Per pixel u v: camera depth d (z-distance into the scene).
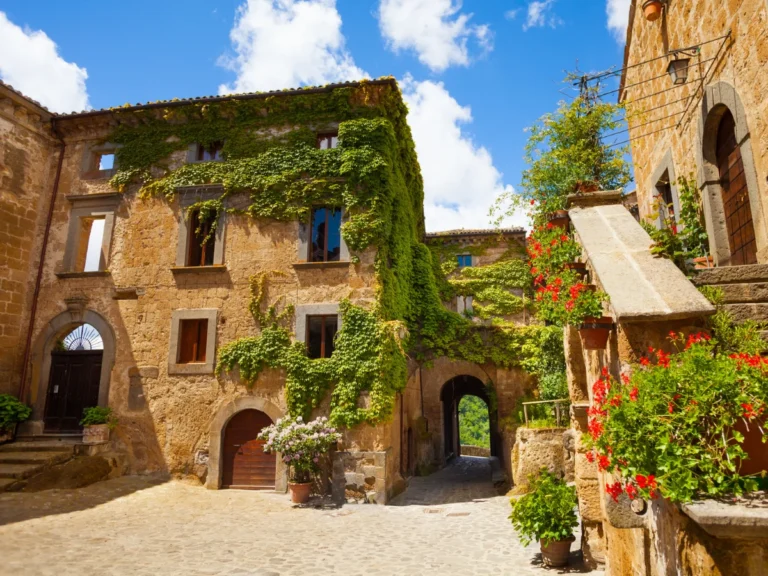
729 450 2.58
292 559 8.16
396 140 16.70
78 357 16.09
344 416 13.63
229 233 15.57
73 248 16.56
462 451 34.19
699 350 3.02
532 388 18.78
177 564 7.77
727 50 7.50
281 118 16.09
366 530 10.25
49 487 12.61
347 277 14.72
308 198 15.34
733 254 7.89
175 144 16.48
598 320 4.36
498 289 24.91
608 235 5.37
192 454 14.38
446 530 10.24
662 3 9.89
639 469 2.83
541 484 8.33
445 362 24.95
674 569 3.21
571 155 11.75
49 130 17.45
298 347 14.41
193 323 15.44
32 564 7.52
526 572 7.34
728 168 8.01
